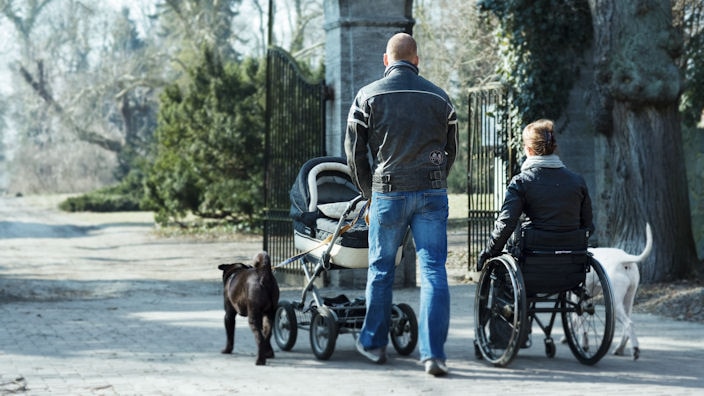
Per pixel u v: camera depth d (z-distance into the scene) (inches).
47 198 2375.7
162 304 464.4
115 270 714.8
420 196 263.0
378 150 266.5
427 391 235.9
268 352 289.4
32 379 255.0
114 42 2049.7
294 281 572.4
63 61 2142.0
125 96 2128.4
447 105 267.6
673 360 288.8
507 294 287.1
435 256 263.3
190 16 1702.8
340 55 532.1
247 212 1130.7
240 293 285.9
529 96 601.0
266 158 596.1
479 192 603.2
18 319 398.0
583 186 278.4
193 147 1145.4
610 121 536.7
